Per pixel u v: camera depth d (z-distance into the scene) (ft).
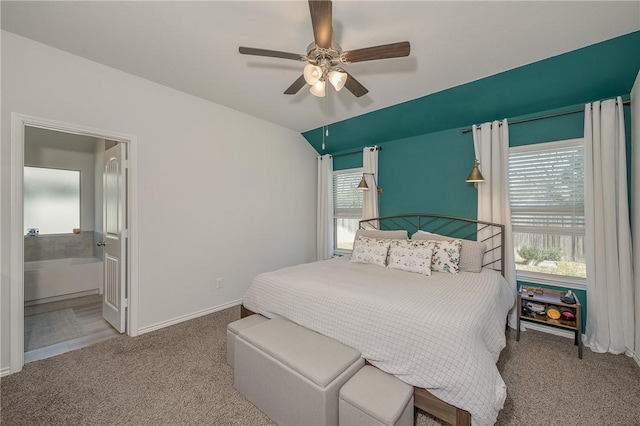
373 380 4.99
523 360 7.41
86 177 14.74
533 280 9.52
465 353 4.62
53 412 5.48
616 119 7.93
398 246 9.95
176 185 9.83
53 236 13.75
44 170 13.73
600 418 5.36
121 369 6.97
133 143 8.74
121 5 5.70
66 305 11.79
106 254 10.18
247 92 9.96
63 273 12.46
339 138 14.35
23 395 5.94
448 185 11.54
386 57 5.69
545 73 8.10
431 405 4.81
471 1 5.55
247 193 12.25
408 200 12.71
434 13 5.88
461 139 11.23
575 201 9.00
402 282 7.73
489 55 7.50
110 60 7.86
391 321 5.43
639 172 7.11
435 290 6.97
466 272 9.12
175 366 7.13
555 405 5.71
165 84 9.35
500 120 10.23
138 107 8.83
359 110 11.58
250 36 6.73
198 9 5.82
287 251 14.20
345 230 15.51
